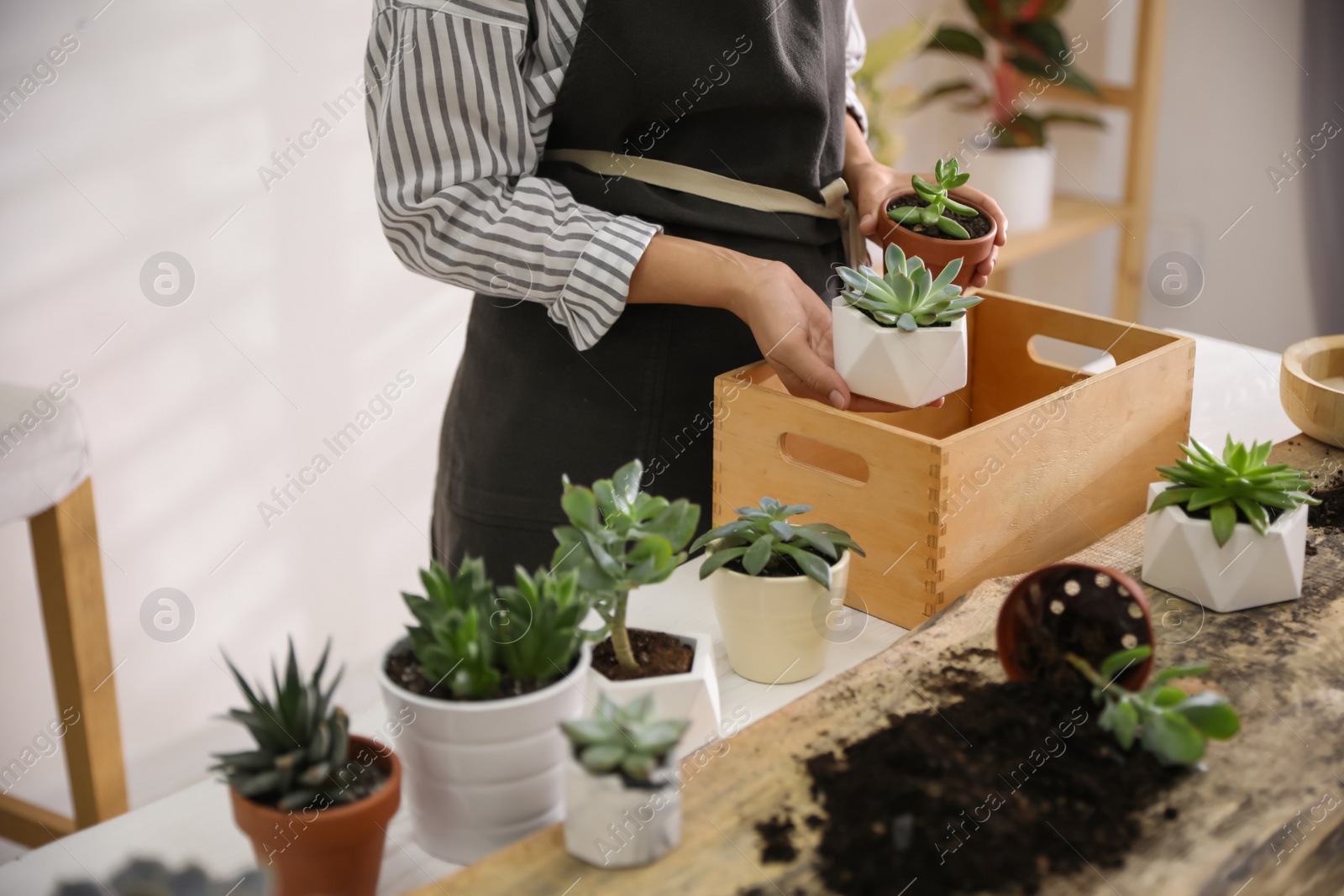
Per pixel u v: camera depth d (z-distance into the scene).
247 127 1.80
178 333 1.80
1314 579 0.93
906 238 1.13
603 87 1.06
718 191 1.12
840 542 0.85
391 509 2.19
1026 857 0.63
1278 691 0.78
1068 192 2.98
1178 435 1.12
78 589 1.41
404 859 0.69
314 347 1.98
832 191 1.21
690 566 1.05
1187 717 0.70
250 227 1.84
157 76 1.68
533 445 1.19
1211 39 2.88
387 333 2.09
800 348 0.96
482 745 0.65
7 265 1.60
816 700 0.77
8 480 1.26
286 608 2.07
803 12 1.10
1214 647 0.83
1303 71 2.81
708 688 0.75
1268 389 1.36
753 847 0.65
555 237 1.02
